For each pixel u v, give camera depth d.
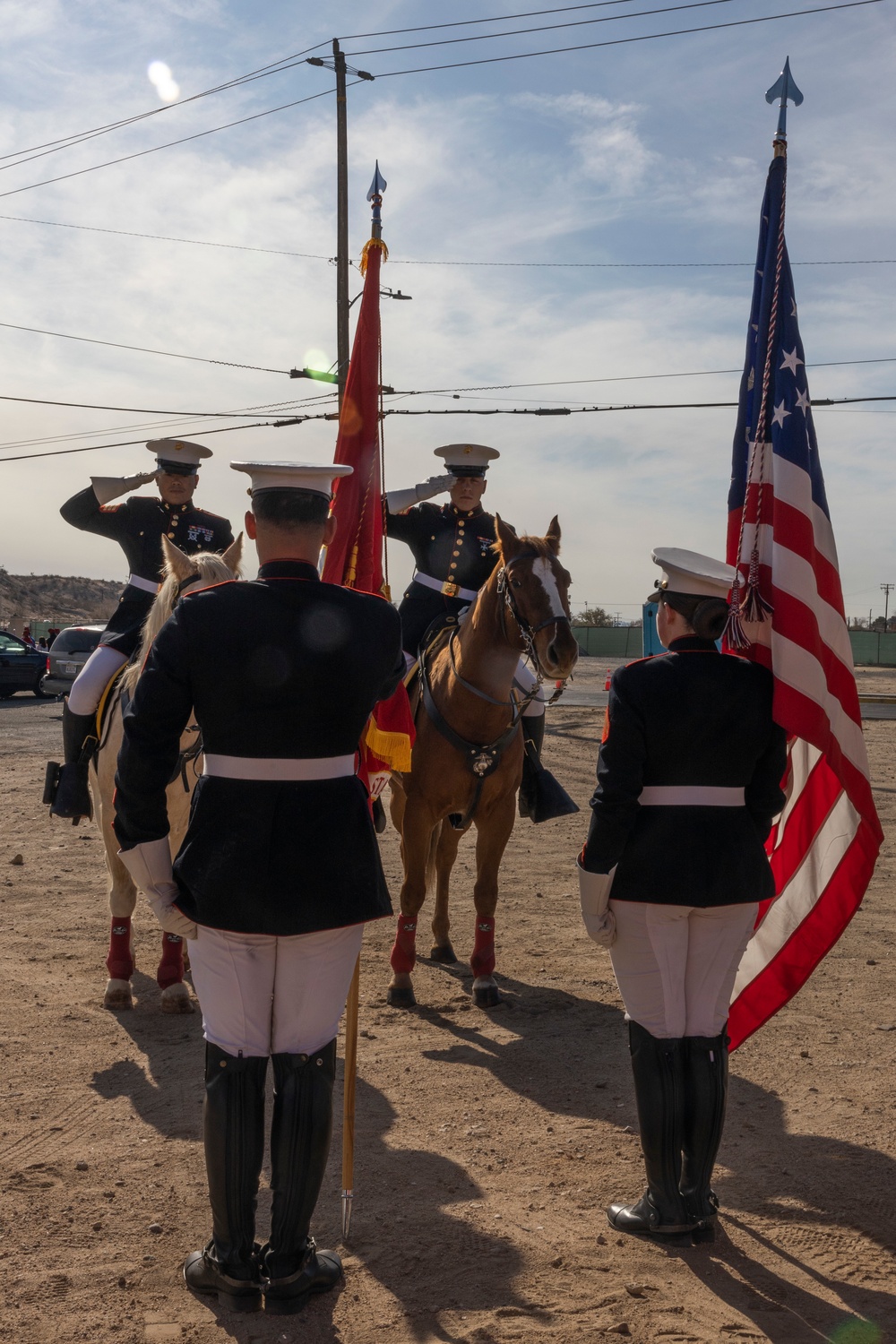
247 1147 2.83
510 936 6.88
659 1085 3.23
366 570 3.80
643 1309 2.94
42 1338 2.79
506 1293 3.02
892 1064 4.77
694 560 3.43
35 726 19.12
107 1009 5.37
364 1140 4.02
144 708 2.73
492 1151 3.93
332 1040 2.91
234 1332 2.82
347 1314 2.91
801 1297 3.01
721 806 3.26
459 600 6.41
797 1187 3.66
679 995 3.27
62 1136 3.98
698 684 3.22
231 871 2.72
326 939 2.82
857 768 3.54
